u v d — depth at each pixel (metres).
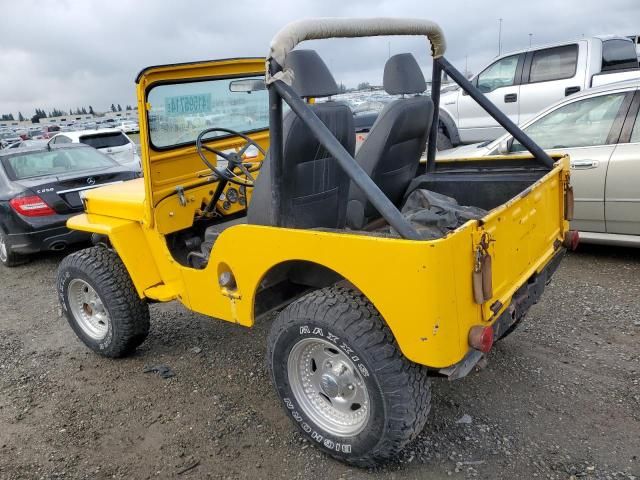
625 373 3.47
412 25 3.33
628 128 5.04
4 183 6.99
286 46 2.56
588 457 2.76
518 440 2.93
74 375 4.10
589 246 5.86
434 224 3.04
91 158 7.86
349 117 3.08
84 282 4.08
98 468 3.01
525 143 3.62
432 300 2.21
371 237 2.36
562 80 8.89
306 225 3.10
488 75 9.84
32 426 3.47
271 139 2.69
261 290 3.10
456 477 2.70
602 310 4.36
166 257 3.66
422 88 3.52
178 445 3.15
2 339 4.94
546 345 3.89
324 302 2.64
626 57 9.68
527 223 2.92
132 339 4.06
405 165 3.82
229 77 3.94
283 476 2.83
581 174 5.22
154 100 3.52
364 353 2.49
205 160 3.64
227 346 4.34
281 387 2.93
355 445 2.69
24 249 6.80
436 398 3.35
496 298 2.61
